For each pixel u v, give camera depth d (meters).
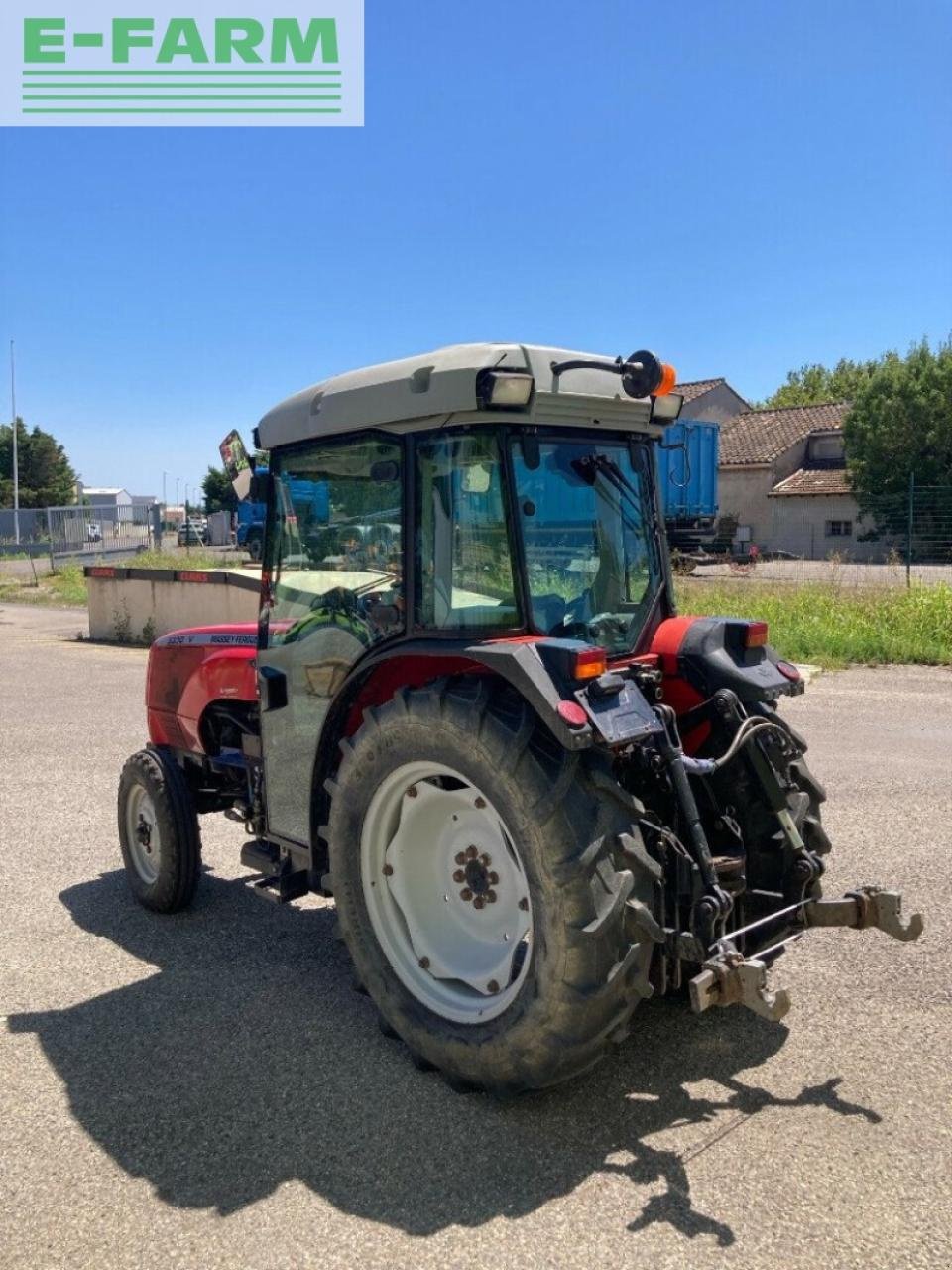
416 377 3.16
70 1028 3.73
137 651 15.21
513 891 3.17
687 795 3.05
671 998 3.80
